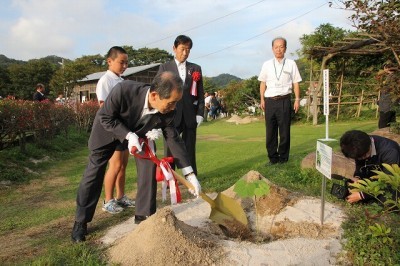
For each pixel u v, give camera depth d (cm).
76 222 373
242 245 321
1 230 434
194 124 557
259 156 818
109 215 450
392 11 495
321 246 319
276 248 314
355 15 507
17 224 454
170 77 305
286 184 509
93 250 336
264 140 1179
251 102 2400
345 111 1761
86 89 3819
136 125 352
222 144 1105
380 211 330
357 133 364
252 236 357
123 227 392
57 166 873
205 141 1221
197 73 555
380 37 568
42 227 436
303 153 749
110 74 470
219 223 352
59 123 1195
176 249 302
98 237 376
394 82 532
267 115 647
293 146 941
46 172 804
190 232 333
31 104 965
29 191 641
